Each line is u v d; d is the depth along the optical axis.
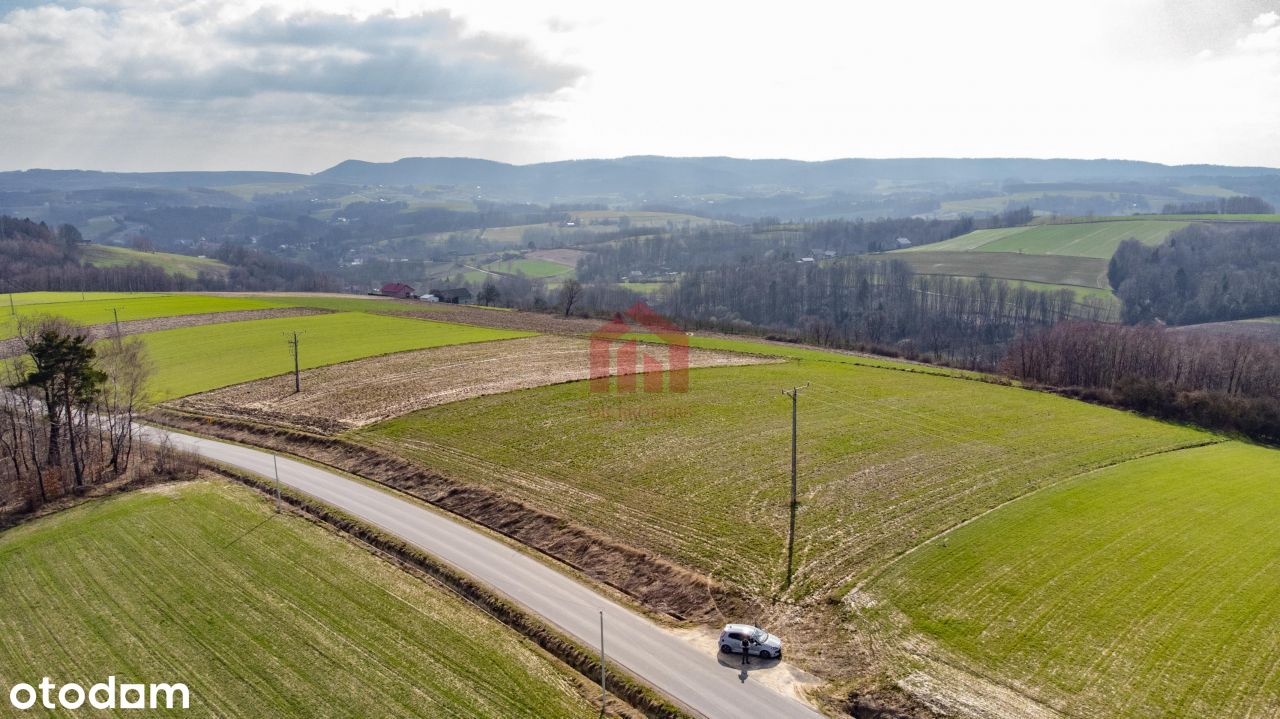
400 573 43.16
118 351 73.75
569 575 43.06
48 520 51.47
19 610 39.41
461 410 70.75
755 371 87.12
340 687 32.75
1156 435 67.06
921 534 45.25
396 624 37.69
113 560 44.56
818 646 35.47
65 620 38.31
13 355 88.19
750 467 56.19
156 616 38.47
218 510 51.69
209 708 31.53
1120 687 31.47
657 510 49.31
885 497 50.88
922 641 34.91
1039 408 74.06
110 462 62.28
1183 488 53.22
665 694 32.41
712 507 49.56
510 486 53.66
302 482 56.84
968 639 34.94
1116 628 35.59
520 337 107.06
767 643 34.75
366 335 107.44
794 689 32.78
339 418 69.94
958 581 39.84
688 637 36.94
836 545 44.16
